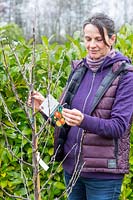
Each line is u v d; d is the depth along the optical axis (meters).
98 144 2.19
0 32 3.05
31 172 2.93
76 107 2.27
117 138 2.14
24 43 3.08
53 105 2.07
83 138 2.22
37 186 1.88
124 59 2.23
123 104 2.14
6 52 2.97
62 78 2.91
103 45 2.20
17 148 2.87
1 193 2.93
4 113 2.87
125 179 2.96
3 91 2.89
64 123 2.14
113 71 2.20
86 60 2.32
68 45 3.10
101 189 2.24
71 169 2.30
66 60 2.95
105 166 2.19
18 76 2.86
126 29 3.42
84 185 2.38
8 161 2.92
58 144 2.34
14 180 2.92
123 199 2.99
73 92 2.32
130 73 2.17
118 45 3.11
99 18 2.19
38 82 2.88
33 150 1.85
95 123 2.07
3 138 2.89
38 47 3.18
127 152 2.24
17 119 2.90
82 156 2.23
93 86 2.24
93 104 2.19
